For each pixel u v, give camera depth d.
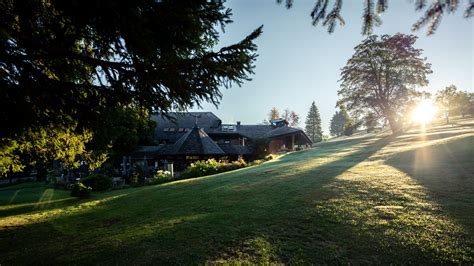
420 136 25.52
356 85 36.84
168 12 3.63
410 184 7.54
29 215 9.94
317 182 9.12
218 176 15.12
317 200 6.88
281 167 14.73
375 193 6.97
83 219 8.24
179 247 4.96
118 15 3.45
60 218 8.74
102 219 7.95
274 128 45.88
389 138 30.33
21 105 3.96
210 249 4.75
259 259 4.22
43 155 9.61
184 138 27.08
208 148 26.27
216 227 5.79
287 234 5.04
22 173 38.38
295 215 5.95
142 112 5.64
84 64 5.25
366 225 4.98
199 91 4.34
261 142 32.12
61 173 28.67
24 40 3.83
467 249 3.81
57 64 4.89
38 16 3.96
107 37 4.10
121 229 6.55
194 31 4.05
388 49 33.91
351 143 35.56
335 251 4.23
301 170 12.45
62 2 3.44
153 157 29.64
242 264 4.11
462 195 6.09
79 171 27.80
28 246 6.01
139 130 31.91
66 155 9.95
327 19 3.66
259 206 7.04
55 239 6.37
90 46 5.42
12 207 12.66
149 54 3.99
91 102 4.49
